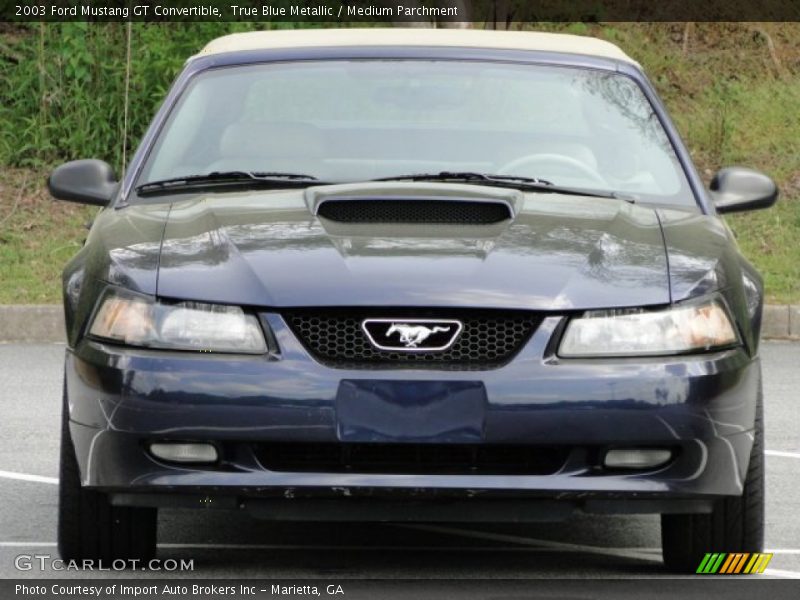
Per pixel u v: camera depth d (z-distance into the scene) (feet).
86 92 104.83
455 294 33.45
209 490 33.32
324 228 35.88
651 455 33.71
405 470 33.40
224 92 42.96
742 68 119.65
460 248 34.86
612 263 34.86
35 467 50.08
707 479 33.94
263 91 42.80
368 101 42.37
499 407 32.89
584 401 33.01
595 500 33.73
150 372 33.40
